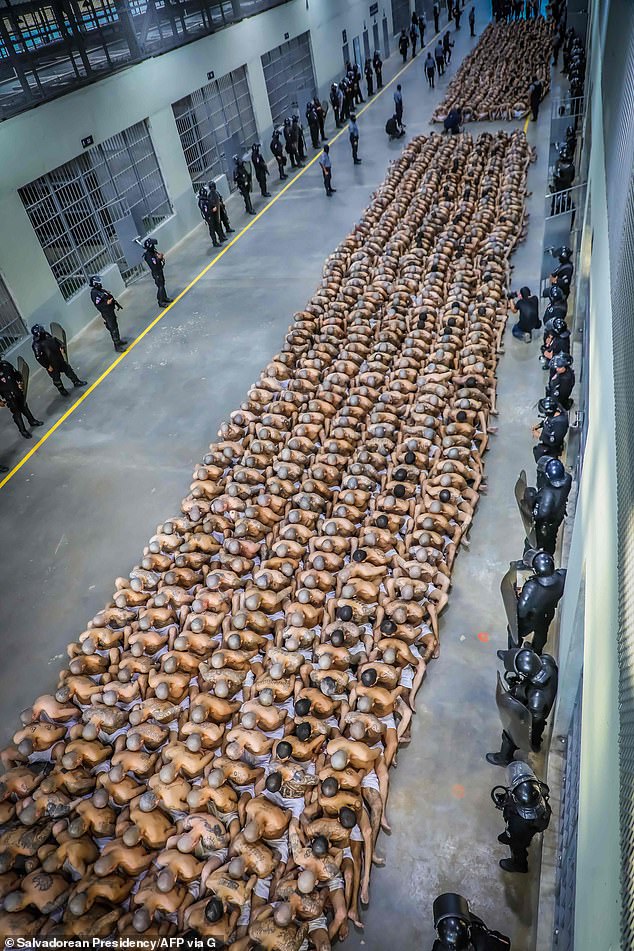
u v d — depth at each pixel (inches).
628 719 83.2
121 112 702.5
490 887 243.4
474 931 204.2
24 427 529.7
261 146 1016.9
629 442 104.7
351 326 526.3
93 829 256.7
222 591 344.8
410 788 275.6
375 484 390.3
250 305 655.1
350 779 253.4
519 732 259.1
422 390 446.3
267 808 246.2
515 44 1238.9
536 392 472.4
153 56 742.5
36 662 366.3
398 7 1565.0
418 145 865.5
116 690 302.0
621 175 160.9
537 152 850.8
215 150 912.3
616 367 135.6
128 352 620.4
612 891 82.6
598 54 362.9
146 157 769.6
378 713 281.4
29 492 481.4
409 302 549.3
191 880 239.1
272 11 992.9
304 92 1145.4
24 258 595.5
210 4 927.0
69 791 271.0
